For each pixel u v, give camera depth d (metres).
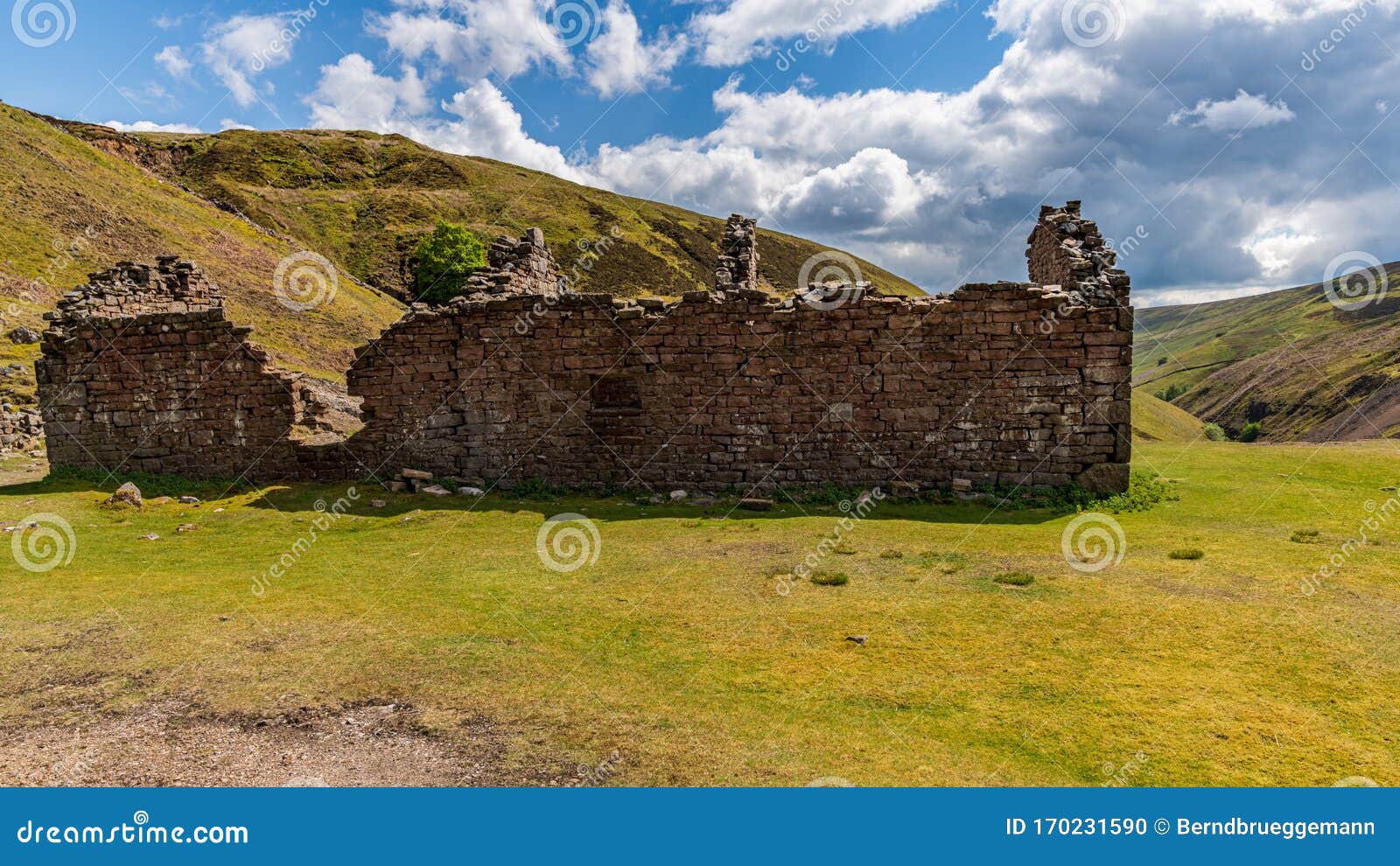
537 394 18.70
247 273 62.44
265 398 19.55
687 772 6.27
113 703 7.58
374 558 12.98
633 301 18.42
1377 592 10.34
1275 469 19.58
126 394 20.23
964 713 7.23
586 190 125.56
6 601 10.66
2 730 7.04
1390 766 6.22
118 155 93.06
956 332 17.23
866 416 17.70
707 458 18.30
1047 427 17.09
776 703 7.47
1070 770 6.23
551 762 6.47
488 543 13.96
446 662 8.52
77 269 50.06
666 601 10.56
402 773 6.33
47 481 19.41
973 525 14.90
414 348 19.03
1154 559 12.18
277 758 6.57
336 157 114.81
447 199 104.62
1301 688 7.64
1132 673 8.04
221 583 11.60
